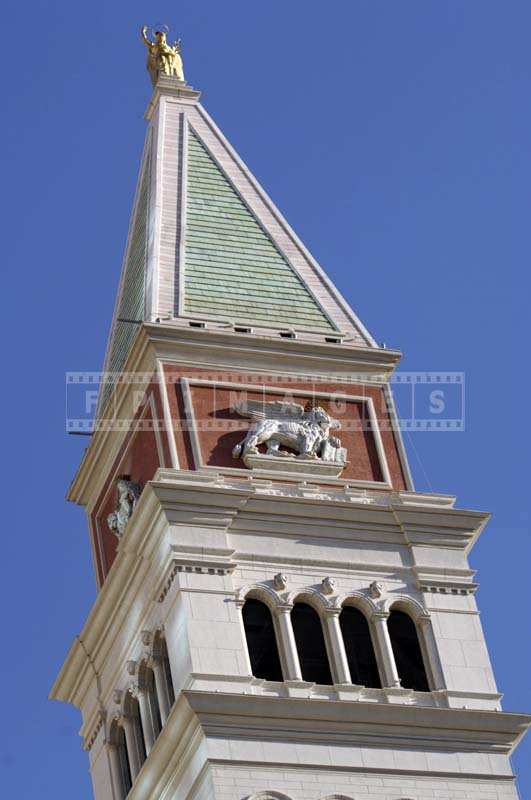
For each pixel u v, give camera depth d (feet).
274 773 401.49
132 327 464.24
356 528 435.12
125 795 433.48
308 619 424.05
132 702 433.89
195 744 402.93
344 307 469.57
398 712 413.59
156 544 425.28
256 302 463.42
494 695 422.82
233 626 415.23
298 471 439.22
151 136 501.97
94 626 443.32
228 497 427.74
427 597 431.84
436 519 439.63
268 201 490.08
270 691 410.31
